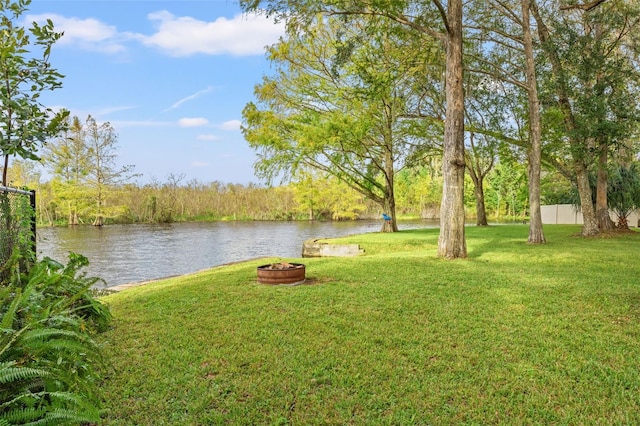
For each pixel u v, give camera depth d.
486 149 19.83
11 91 4.40
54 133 4.75
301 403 2.93
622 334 4.26
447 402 2.95
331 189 49.56
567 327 4.52
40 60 4.47
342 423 2.68
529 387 3.15
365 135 19.11
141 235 29.69
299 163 20.33
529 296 5.90
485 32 15.41
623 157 18.62
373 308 5.35
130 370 3.47
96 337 4.27
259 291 6.48
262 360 3.68
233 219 52.16
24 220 4.84
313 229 35.78
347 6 10.29
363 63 15.72
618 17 13.87
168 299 6.12
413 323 4.71
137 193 45.66
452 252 10.26
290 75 19.59
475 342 4.08
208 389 3.13
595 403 2.91
